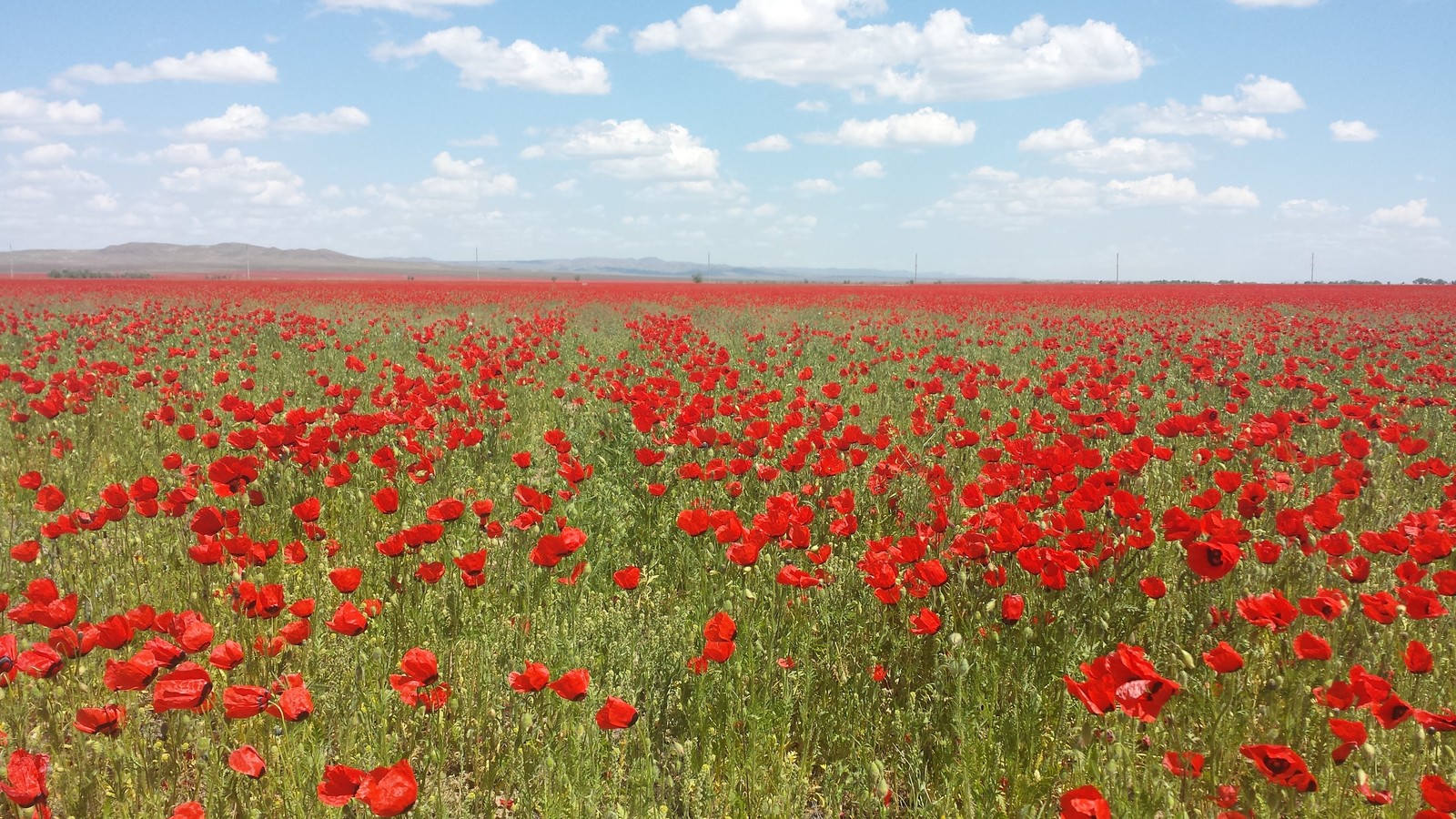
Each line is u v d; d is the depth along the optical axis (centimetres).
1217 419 827
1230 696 363
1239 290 5884
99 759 353
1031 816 316
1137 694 288
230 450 877
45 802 279
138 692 411
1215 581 475
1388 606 368
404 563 502
